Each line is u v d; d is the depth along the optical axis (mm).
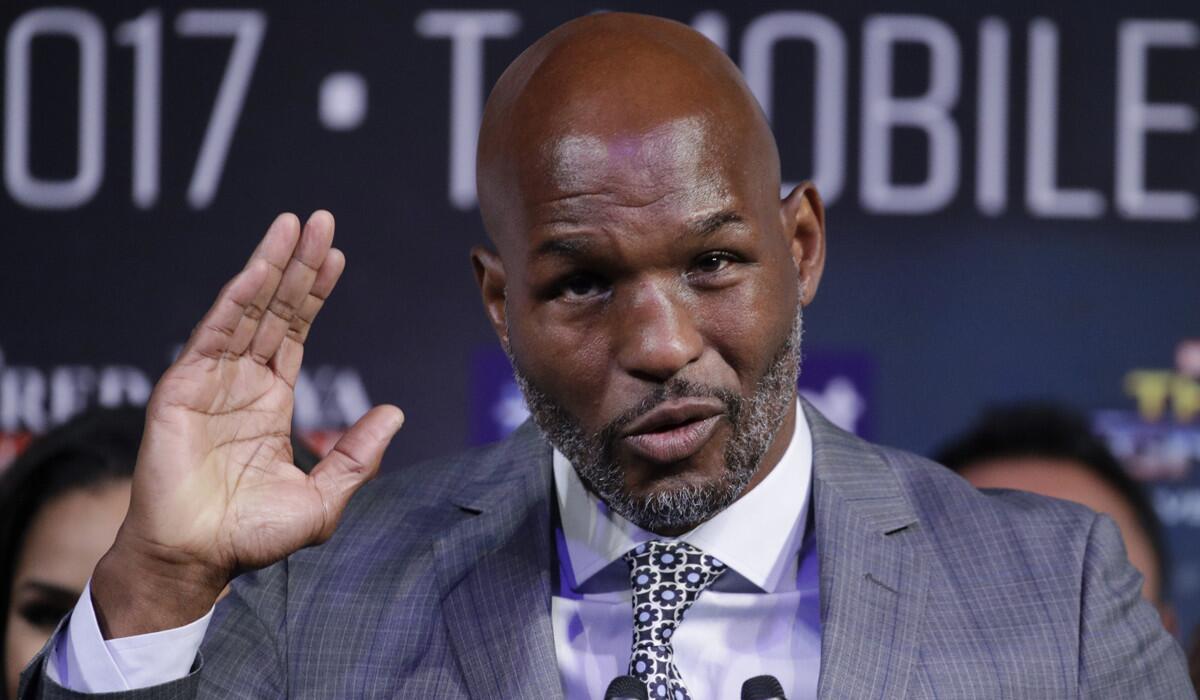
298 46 10609
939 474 5297
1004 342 10492
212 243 10594
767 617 4969
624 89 4492
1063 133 10516
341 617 5023
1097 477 8859
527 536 5113
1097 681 4637
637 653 4801
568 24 4902
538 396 4656
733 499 4609
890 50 10539
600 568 5098
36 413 10547
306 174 10586
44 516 7656
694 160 4406
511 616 4914
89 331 10586
